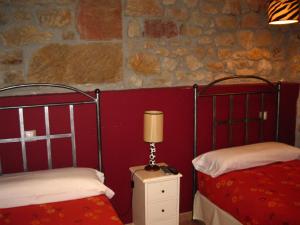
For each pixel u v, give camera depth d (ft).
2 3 7.78
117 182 9.34
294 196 7.11
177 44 9.65
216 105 10.25
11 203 6.74
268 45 11.00
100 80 8.89
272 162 9.30
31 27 8.07
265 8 10.71
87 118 8.74
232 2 10.19
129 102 9.11
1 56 7.93
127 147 9.29
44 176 7.38
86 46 8.61
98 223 6.09
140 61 9.27
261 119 10.84
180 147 9.93
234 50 10.47
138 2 9.02
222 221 8.26
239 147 9.66
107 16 8.72
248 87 10.62
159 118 8.45
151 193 8.28
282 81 11.45
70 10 8.34
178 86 9.80
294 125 11.60
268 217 6.67
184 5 9.57
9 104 7.93
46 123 8.19
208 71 10.19
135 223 9.21
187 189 10.22
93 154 8.94
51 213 6.48
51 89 8.47
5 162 8.17
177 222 8.71
